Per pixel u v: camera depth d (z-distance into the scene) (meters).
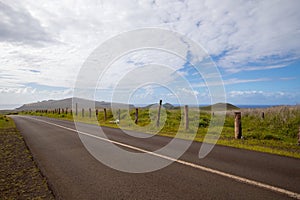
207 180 4.44
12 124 19.33
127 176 4.75
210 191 3.89
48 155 6.77
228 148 7.72
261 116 17.36
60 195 3.80
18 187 4.16
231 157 6.34
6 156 6.66
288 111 16.56
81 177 4.71
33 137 10.80
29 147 8.12
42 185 4.26
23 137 10.81
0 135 11.66
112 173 4.97
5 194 3.84
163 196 3.71
